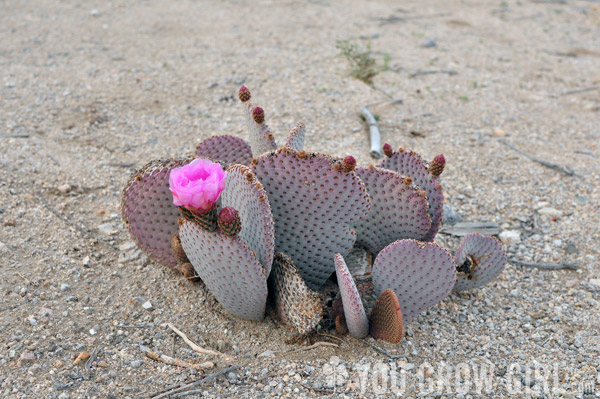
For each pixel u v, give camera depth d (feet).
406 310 2.92
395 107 5.05
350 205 2.85
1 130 4.35
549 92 5.60
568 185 4.14
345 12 7.87
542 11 8.46
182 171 2.47
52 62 5.65
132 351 2.86
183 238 2.77
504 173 4.25
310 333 2.95
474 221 3.80
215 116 4.74
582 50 6.88
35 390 2.67
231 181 2.85
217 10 7.68
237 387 2.74
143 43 6.30
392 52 6.41
